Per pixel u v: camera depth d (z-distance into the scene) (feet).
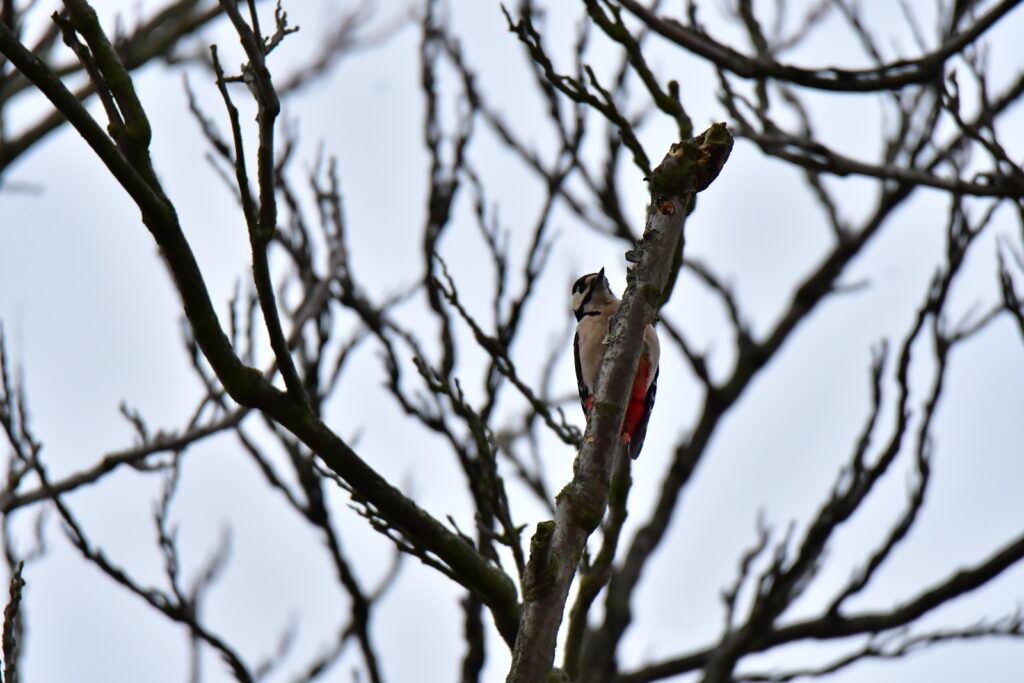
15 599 19.44
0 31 18.02
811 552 35.68
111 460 31.50
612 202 37.76
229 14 19.30
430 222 32.91
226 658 30.63
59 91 18.48
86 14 19.61
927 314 33.65
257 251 19.69
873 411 34.83
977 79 33.55
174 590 30.48
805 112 45.42
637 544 46.65
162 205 19.29
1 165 38.96
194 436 31.91
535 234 31.58
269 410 20.44
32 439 29.84
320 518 33.65
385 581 37.29
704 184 18.80
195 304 19.80
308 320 31.91
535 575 16.57
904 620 38.32
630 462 26.05
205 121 33.58
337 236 33.60
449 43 34.09
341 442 20.66
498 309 31.17
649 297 18.25
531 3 35.55
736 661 36.32
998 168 32.58
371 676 34.81
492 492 24.58
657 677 43.19
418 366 25.89
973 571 38.40
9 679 18.92
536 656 16.28
